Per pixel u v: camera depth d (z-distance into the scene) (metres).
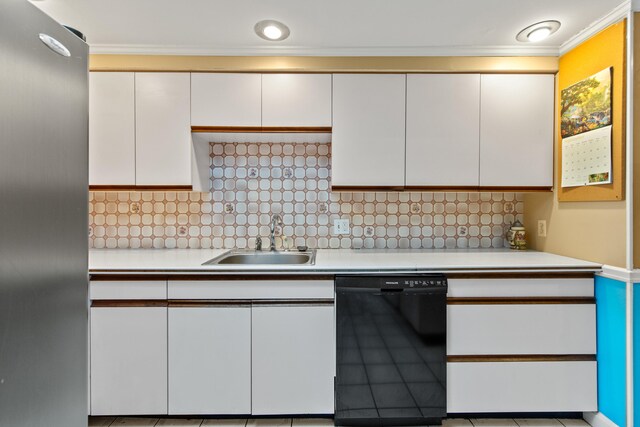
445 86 1.92
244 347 1.64
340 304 1.61
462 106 1.92
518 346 1.64
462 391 1.63
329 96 1.92
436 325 1.61
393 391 1.62
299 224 2.27
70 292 0.88
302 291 1.64
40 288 0.78
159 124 1.91
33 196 0.76
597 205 1.64
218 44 1.86
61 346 0.85
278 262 2.13
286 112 1.91
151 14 1.60
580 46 1.73
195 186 1.99
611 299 1.56
